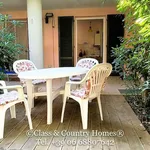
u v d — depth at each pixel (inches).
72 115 116.4
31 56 201.2
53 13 278.8
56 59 288.2
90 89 96.3
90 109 126.3
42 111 124.3
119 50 133.4
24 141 83.7
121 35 264.5
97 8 269.6
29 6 193.5
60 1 229.0
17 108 130.9
